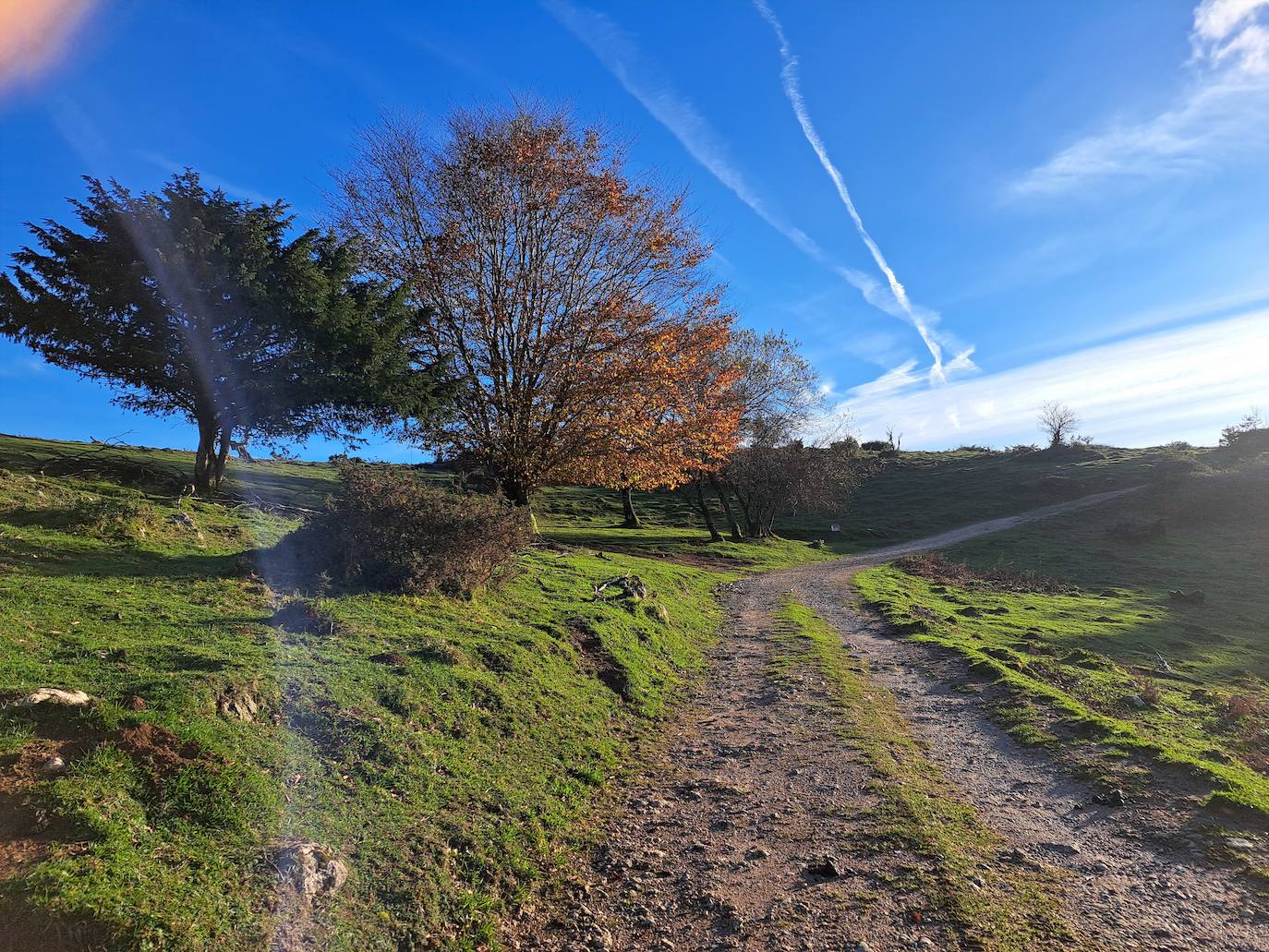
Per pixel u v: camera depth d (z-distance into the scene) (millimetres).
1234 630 24250
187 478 23062
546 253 24594
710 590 28453
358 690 7723
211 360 21484
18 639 6879
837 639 19031
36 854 4043
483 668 9766
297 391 22500
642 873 6379
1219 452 78375
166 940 3836
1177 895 5750
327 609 9820
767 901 5789
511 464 24281
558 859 6508
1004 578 36438
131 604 8906
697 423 25797
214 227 21609
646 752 9727
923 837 6867
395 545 12148
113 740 5199
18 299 20453
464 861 5941
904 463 102312
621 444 24312
